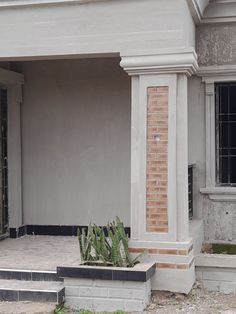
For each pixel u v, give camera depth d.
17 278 7.03
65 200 9.54
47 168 9.60
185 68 6.99
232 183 8.88
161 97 7.11
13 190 9.43
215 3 8.62
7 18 7.46
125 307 6.60
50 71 9.54
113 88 9.33
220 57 8.77
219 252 8.32
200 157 8.91
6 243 8.91
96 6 7.21
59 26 7.32
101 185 9.40
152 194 7.13
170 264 7.02
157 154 7.12
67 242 8.93
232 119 8.88
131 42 7.13
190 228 8.04
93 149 9.42
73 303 6.71
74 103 9.48
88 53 7.25
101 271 6.62
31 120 9.63
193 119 8.93
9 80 9.11
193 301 7.03
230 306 6.89
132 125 7.25
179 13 6.99
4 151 9.43
